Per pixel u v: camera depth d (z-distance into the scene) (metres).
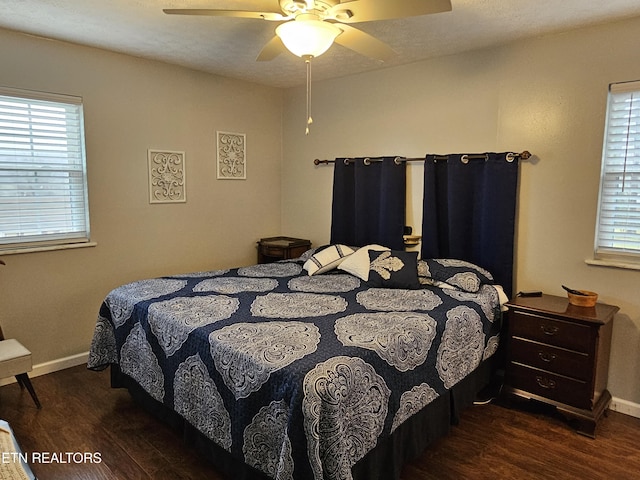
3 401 2.82
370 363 1.89
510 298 3.14
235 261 4.40
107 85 3.35
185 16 2.59
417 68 3.55
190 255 4.03
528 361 2.73
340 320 2.29
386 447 1.97
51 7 2.48
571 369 2.56
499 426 2.60
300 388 1.65
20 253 3.05
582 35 2.75
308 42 1.99
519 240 3.13
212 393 2.02
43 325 3.21
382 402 1.91
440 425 2.34
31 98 3.01
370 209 3.93
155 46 3.18
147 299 2.61
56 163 3.20
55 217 3.23
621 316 2.74
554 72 2.88
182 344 2.20
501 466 2.21
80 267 3.35
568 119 2.85
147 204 3.69
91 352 2.79
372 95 3.87
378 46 2.29
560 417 2.70
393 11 1.90
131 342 2.58
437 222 3.51
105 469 2.17
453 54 3.32
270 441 1.75
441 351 2.31
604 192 2.78
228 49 3.25
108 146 3.41
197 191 4.02
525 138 3.04
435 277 3.09
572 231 2.89
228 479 2.10
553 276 3.00
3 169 2.97
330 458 1.62
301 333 2.08
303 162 4.54
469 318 2.56
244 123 4.33
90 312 3.43
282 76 4.07
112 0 2.38
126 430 2.51
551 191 2.96
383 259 3.20
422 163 3.60
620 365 2.76
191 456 2.28
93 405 2.79
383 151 3.85
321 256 3.50
